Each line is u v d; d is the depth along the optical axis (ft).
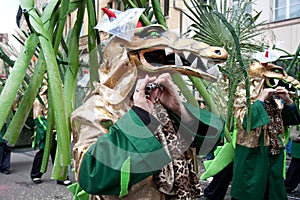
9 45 4.84
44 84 7.82
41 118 15.43
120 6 5.52
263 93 9.84
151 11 5.21
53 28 4.19
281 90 9.96
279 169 10.12
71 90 4.25
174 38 3.94
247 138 9.98
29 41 3.72
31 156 25.05
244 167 10.02
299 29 24.66
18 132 3.81
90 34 4.66
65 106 4.10
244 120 9.53
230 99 6.89
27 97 3.83
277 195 10.08
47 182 16.52
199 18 6.18
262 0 25.89
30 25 3.85
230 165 12.10
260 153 9.98
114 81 4.00
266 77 9.87
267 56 8.49
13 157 24.59
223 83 6.50
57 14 4.23
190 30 6.20
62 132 3.67
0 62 5.57
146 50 3.92
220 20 6.10
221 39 6.13
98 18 5.79
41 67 3.88
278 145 10.11
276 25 25.55
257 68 9.86
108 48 4.05
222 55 3.93
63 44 4.70
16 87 3.51
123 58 3.91
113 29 3.79
